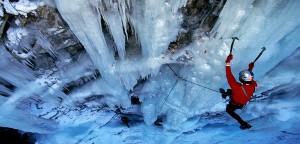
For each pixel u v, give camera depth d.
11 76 5.32
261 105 6.74
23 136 7.45
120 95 6.16
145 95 6.59
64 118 6.89
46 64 5.48
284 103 6.54
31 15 4.16
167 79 6.07
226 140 7.88
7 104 5.77
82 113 6.95
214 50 4.97
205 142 7.94
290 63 5.61
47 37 4.60
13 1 3.93
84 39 4.39
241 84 3.94
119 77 5.57
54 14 4.20
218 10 4.35
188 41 5.05
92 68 5.70
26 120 6.32
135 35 4.64
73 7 3.80
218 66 5.14
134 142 7.80
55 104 6.56
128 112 7.27
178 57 5.30
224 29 4.39
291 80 5.81
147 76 5.80
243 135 7.74
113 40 4.97
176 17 4.46
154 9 4.04
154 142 7.64
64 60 5.55
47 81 5.82
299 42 4.68
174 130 7.22
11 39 4.53
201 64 5.33
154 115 6.77
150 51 4.91
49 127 6.93
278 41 4.77
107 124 7.38
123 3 3.87
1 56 4.80
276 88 6.12
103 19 4.49
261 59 4.91
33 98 6.20
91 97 6.48
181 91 6.12
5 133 7.28
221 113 7.00
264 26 4.19
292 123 7.18
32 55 5.05
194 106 6.29
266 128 7.34
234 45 4.71
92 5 3.89
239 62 4.93
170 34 4.68
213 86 5.58
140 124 7.45
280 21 4.06
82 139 7.27
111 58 5.15
